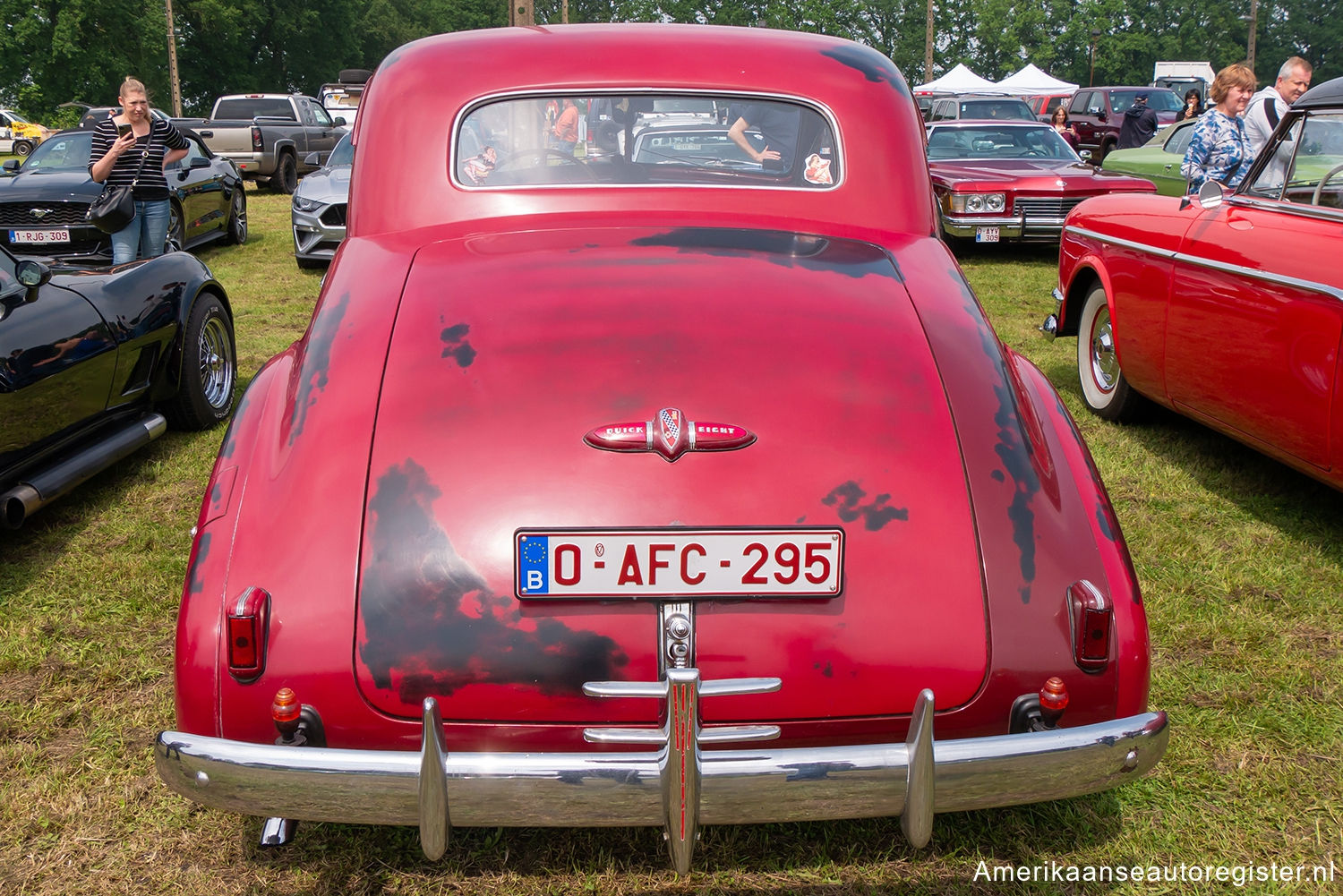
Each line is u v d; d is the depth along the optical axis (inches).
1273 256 146.0
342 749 68.4
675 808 67.8
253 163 719.1
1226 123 230.4
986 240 420.5
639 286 87.3
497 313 84.4
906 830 69.7
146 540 155.2
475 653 71.1
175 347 189.6
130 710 112.5
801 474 74.9
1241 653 123.1
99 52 2133.4
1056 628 74.0
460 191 102.7
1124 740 71.5
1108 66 3582.7
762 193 104.7
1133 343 187.8
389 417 77.8
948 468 77.2
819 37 120.6
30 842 91.3
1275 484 177.0
